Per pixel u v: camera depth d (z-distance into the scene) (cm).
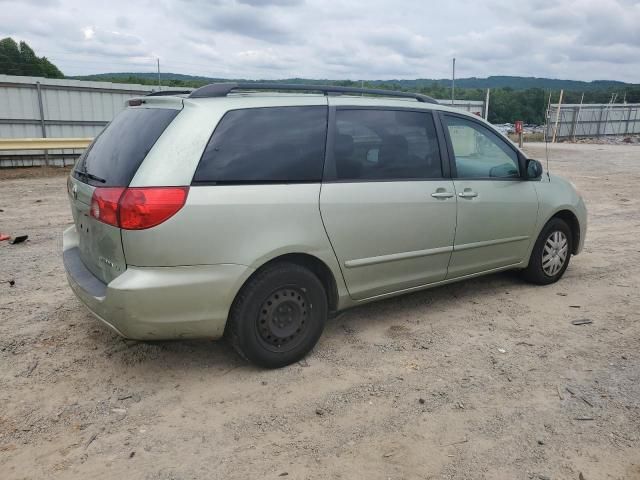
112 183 329
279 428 308
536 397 345
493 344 421
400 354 401
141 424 310
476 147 481
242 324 352
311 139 378
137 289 315
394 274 426
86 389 345
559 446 296
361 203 392
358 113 407
